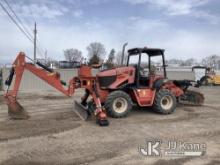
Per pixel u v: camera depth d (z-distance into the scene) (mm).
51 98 15000
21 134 6949
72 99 14516
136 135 7012
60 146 6055
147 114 9828
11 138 6605
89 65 9023
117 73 9414
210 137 6879
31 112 10211
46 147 5973
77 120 8695
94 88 8586
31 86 21281
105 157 5418
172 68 37438
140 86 9648
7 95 8742
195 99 12008
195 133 7246
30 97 15484
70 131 7324
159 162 5191
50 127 7695
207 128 7820
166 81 9844
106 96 9367
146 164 5090
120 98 9047
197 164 5109
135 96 9477
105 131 7383
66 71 22453
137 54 9859
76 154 5562
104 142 6387
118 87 9320
